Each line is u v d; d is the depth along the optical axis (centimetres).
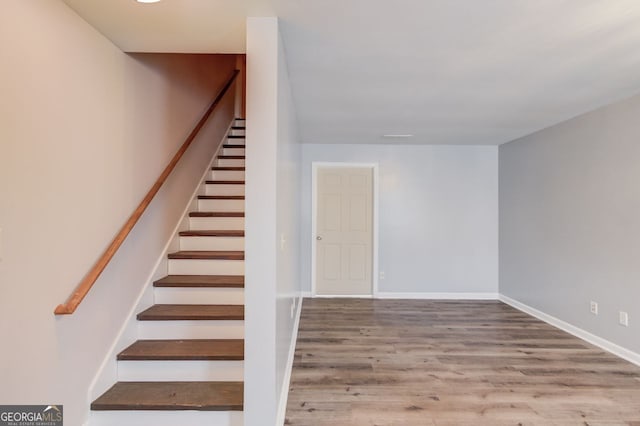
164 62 300
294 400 252
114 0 174
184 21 195
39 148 165
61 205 179
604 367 308
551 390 268
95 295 206
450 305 516
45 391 169
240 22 196
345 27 201
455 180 558
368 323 430
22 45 155
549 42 218
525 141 487
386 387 271
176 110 326
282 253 235
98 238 210
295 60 247
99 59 209
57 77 175
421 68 259
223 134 489
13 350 151
